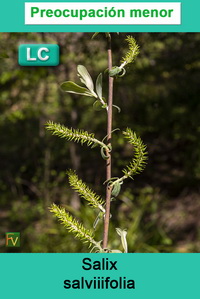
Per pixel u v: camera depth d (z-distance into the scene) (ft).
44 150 6.66
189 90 6.76
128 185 6.67
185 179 6.70
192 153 7.00
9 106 6.03
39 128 6.73
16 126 6.95
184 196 6.40
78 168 6.08
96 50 5.56
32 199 6.46
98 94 1.10
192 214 5.82
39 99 6.04
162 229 5.28
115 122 6.55
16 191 6.73
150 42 5.92
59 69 5.69
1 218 5.90
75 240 4.50
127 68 1.14
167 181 6.80
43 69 5.07
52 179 6.43
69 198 5.73
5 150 7.15
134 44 1.14
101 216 1.11
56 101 6.11
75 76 5.61
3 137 7.11
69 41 5.54
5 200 6.51
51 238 4.75
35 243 4.82
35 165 6.80
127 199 5.85
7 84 5.76
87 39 5.50
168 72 6.43
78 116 6.53
